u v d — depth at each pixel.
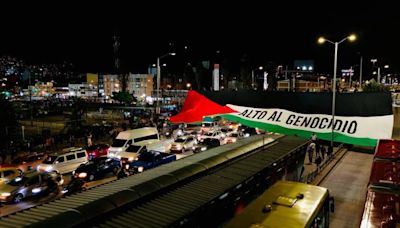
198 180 11.02
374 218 9.13
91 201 8.14
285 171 15.86
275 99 21.41
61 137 39.12
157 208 8.60
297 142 18.09
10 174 22.22
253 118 21.28
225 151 14.33
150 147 28.64
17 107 35.50
